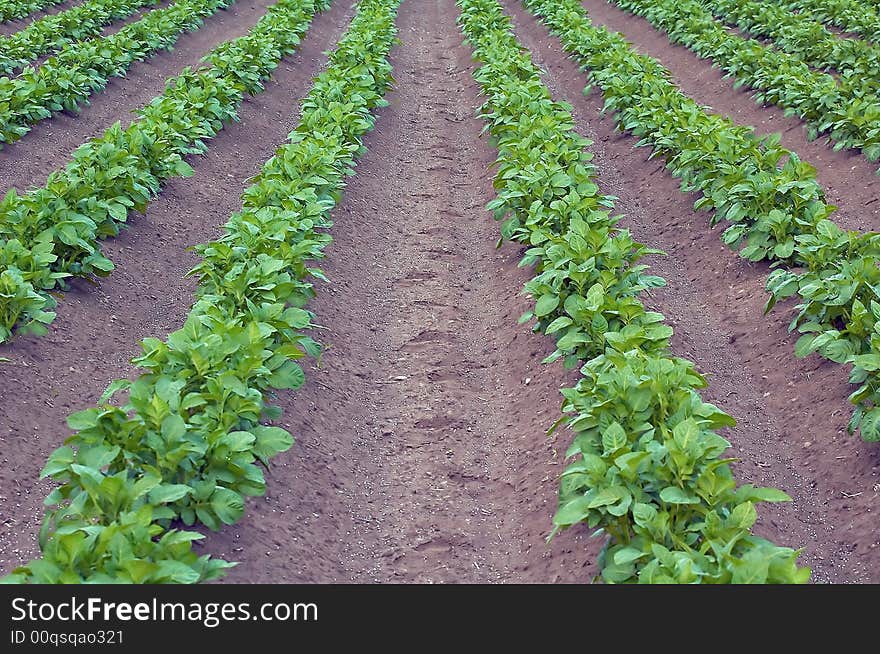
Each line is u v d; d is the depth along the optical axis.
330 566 7.01
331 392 9.42
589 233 10.30
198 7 26.31
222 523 6.73
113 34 23.83
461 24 28.67
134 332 10.52
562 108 17.42
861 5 23.89
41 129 16.27
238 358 7.79
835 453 8.21
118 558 5.36
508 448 8.81
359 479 8.30
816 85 17.02
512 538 7.55
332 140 14.94
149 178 13.26
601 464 6.29
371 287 12.33
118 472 6.30
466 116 20.20
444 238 13.97
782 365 9.73
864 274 9.20
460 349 10.79
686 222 13.77
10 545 6.79
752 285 11.45
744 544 5.67
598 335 8.80
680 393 7.04
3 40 19.92
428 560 7.30
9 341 9.11
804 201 11.66
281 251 10.34
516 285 11.92
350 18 30.64
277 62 22.42
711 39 22.16
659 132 15.67
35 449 7.98
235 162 16.34
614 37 23.06
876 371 8.13
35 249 9.98
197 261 12.66
